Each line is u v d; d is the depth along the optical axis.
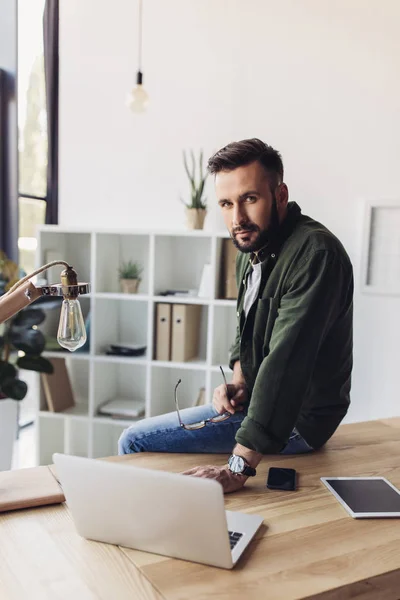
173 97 3.53
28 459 3.60
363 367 3.36
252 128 3.43
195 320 3.44
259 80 3.39
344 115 3.28
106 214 3.71
